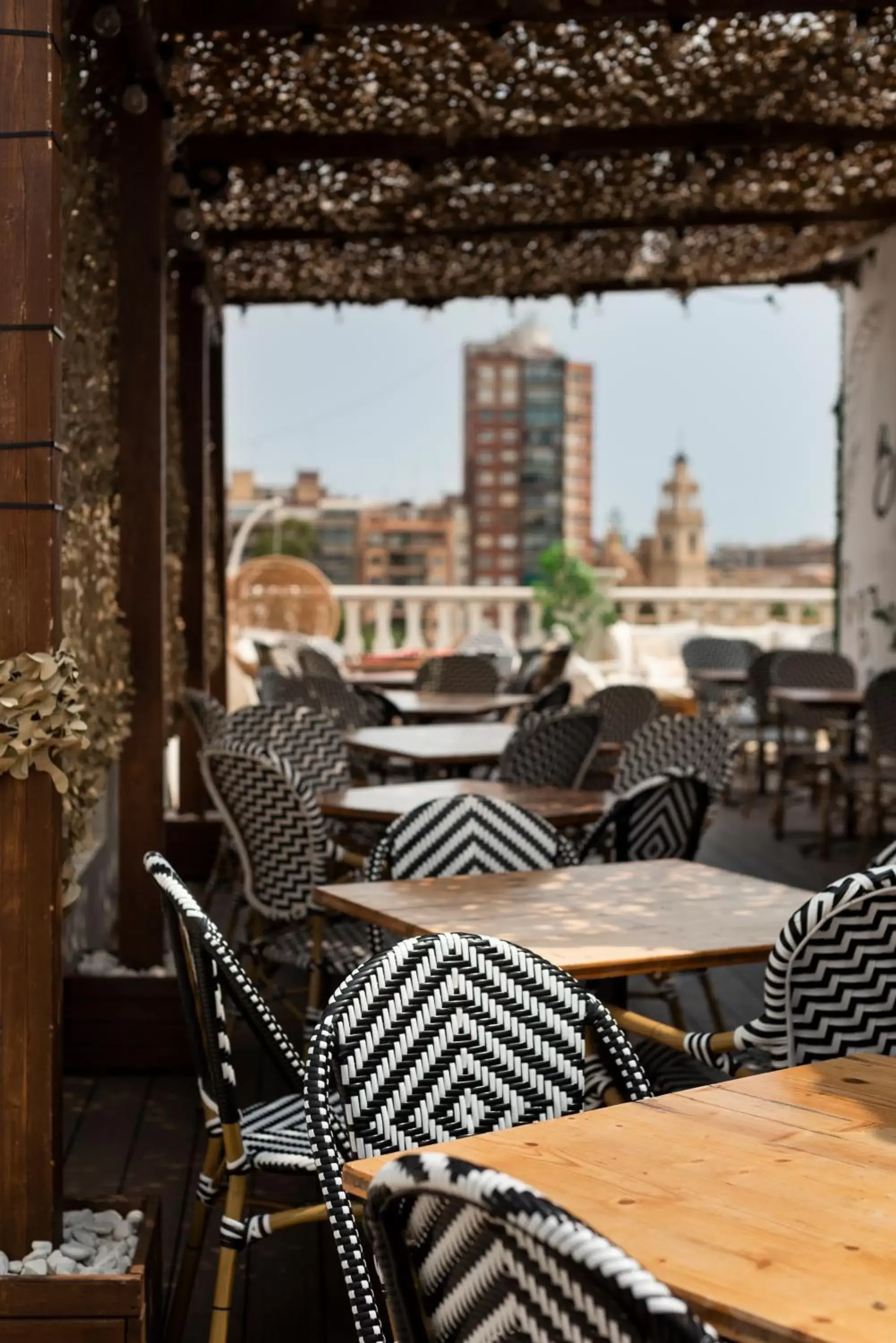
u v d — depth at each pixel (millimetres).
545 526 126438
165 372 4680
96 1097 3863
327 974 3510
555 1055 1900
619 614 15453
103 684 3947
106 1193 3186
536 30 5016
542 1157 1512
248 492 99500
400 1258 1235
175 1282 2709
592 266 8047
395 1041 1801
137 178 4449
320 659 8375
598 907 2707
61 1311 2248
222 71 5289
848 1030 2098
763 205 7180
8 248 2320
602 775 6016
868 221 7379
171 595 6211
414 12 4414
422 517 116562
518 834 3246
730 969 5184
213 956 2182
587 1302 1029
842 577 9859
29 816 2328
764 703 9148
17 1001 2330
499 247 7570
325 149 5938
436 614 14859
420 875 3156
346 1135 1771
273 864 3578
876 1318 1150
